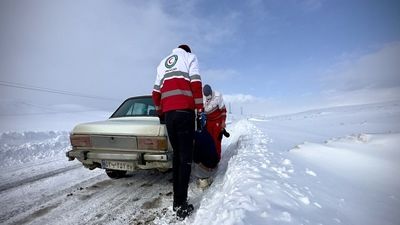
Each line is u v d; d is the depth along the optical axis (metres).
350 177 3.36
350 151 4.29
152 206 3.47
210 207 2.87
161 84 3.17
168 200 3.68
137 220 3.05
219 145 4.78
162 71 3.18
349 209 2.33
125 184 4.54
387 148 4.27
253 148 5.41
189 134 3.05
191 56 3.18
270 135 9.61
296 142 7.70
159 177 4.93
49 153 8.42
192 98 3.07
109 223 3.00
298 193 2.51
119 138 3.82
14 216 3.27
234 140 9.08
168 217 3.07
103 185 4.52
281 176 3.08
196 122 3.32
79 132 4.08
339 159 4.08
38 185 4.61
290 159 4.15
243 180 2.87
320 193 2.64
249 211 2.00
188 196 3.73
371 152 4.19
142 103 5.00
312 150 4.62
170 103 3.01
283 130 13.66
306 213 2.10
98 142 3.96
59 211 3.40
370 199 2.62
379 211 2.33
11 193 4.17
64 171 5.71
